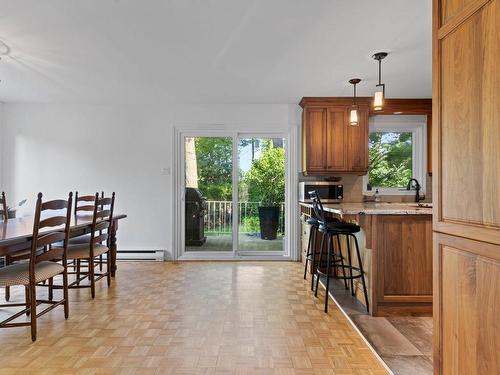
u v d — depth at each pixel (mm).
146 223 4574
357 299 2959
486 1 1061
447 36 1272
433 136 1365
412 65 3127
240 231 4652
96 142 4570
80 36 2545
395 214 2523
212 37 2566
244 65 3158
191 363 1875
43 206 2506
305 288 3277
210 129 4574
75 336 2199
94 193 4566
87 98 4285
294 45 2705
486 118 1069
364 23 2336
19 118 4551
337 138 4246
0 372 1772
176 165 4562
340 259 3297
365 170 4270
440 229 1323
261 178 4664
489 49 1053
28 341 2123
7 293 2850
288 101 4422
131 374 1760
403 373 1774
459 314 1215
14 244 2074
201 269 4039
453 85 1237
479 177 1104
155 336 2203
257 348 2053
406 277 2582
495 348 1043
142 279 3590
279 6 2121
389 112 4426
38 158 4559
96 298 2959
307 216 4086
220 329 2318
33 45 2703
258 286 3338
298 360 1916
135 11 2184
